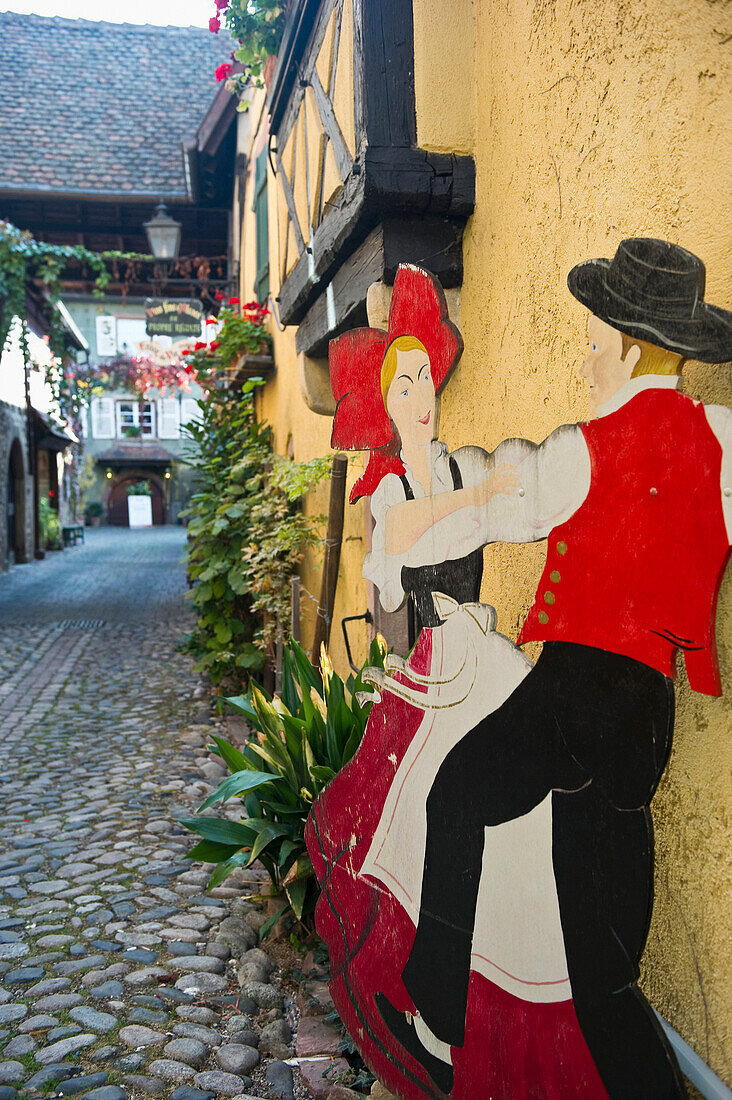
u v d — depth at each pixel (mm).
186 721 6625
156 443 38781
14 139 14062
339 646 5027
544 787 1440
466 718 1614
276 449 7805
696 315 1228
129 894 3582
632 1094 1271
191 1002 2770
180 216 13820
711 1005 1426
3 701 7371
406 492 1964
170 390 28797
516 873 1483
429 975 1676
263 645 6602
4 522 18281
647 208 1647
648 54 1627
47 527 23422
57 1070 2393
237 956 3086
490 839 1542
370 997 1871
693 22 1476
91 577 17672
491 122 2549
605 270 1399
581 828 1368
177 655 9516
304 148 3973
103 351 31578
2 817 4527
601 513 1361
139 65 16766
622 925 1292
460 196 2713
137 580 17281
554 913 1405
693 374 1450
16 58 16172
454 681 1656
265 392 8773
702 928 1448
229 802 4773
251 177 9383
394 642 3697
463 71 2725
